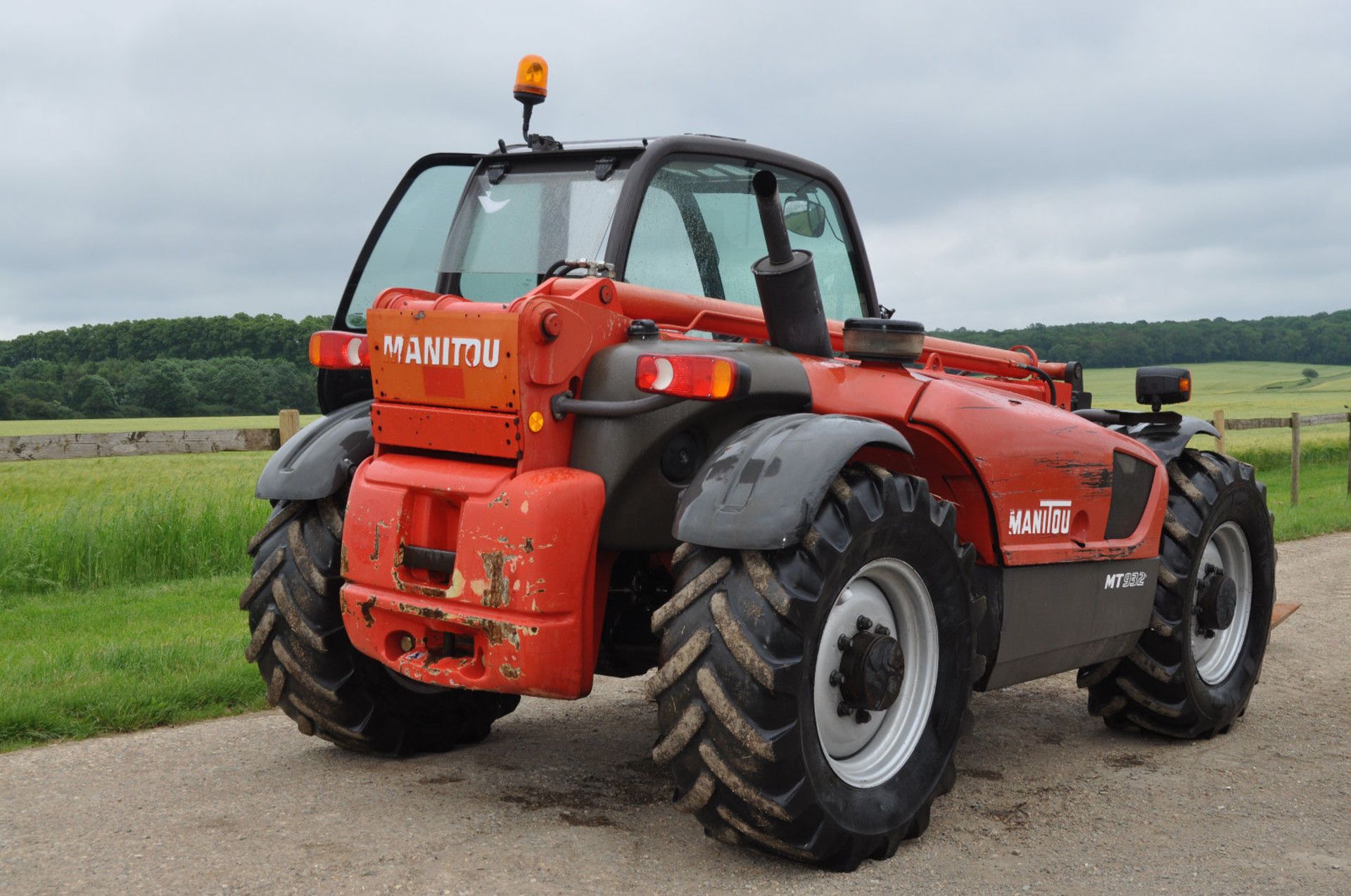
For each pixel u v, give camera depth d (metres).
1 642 5.53
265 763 3.54
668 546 3.01
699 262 3.43
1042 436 3.55
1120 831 3.09
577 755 3.71
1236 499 4.32
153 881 2.56
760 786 2.60
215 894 2.49
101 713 3.98
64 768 3.45
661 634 2.78
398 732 3.58
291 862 2.69
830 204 3.90
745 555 2.68
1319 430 32.53
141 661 4.80
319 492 3.34
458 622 2.82
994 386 4.63
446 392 2.91
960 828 3.12
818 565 2.66
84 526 7.89
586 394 2.90
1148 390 4.40
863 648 2.86
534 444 2.81
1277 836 3.04
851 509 2.75
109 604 6.81
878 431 2.88
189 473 11.56
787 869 2.76
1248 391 78.88
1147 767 3.76
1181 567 4.06
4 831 2.88
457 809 3.12
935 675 3.09
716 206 3.49
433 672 2.93
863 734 2.97
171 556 8.23
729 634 2.60
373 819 3.02
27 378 55.84
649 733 4.04
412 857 2.74
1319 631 6.08
